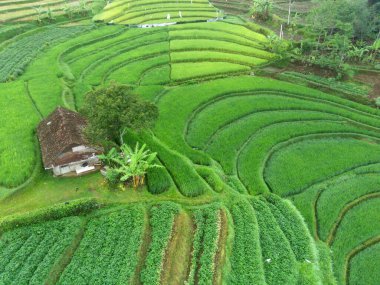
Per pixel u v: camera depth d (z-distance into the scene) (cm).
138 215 2952
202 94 4959
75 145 3278
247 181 3638
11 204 3038
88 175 3331
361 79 5653
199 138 4134
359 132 4456
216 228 2961
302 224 3241
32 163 3397
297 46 6600
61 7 8369
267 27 7575
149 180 3331
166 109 4594
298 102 4916
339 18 6362
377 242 3194
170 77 5422
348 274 2942
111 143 3656
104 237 2784
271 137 4238
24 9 8081
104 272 2514
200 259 2723
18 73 5375
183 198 3247
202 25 7450
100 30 7194
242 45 6588
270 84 5309
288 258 2881
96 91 3366
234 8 9106
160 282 2517
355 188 3662
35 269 2517
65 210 2911
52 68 5569
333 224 3325
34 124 4019
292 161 3953
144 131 4016
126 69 5647
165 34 6969
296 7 8719
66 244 2688
